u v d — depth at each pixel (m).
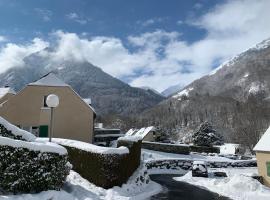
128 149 20.02
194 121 142.12
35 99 36.91
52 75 38.59
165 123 145.75
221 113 134.88
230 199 20.06
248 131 87.88
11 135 14.19
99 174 17.06
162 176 32.72
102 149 17.30
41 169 12.83
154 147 48.69
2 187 11.70
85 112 38.22
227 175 32.81
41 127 36.56
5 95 42.00
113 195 15.99
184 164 40.16
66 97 37.81
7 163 11.72
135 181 20.67
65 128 37.19
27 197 11.53
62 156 13.83
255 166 45.97
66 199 13.12
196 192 22.30
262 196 21.36
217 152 61.09
